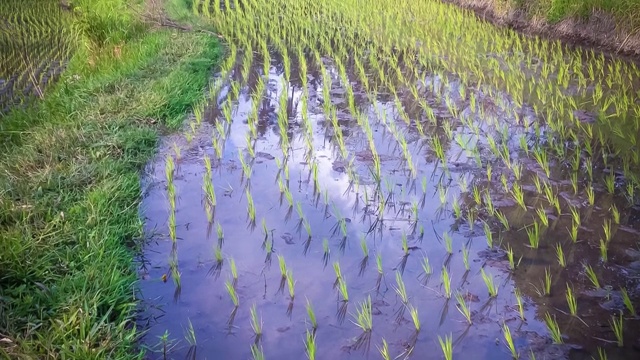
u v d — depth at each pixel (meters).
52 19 10.35
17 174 4.45
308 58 8.36
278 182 4.88
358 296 3.58
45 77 7.29
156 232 4.13
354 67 7.99
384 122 6.11
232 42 8.92
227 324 3.32
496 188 4.86
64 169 4.59
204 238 4.11
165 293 3.55
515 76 7.66
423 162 5.29
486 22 10.80
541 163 5.21
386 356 3.02
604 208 4.57
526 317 3.43
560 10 9.91
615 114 6.42
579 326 3.36
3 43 8.82
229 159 5.25
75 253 3.64
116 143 5.12
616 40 9.09
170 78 6.75
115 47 8.09
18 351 2.80
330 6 11.34
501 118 6.30
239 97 6.81
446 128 5.84
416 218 4.36
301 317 3.39
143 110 5.82
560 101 6.82
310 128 5.79
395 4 11.63
